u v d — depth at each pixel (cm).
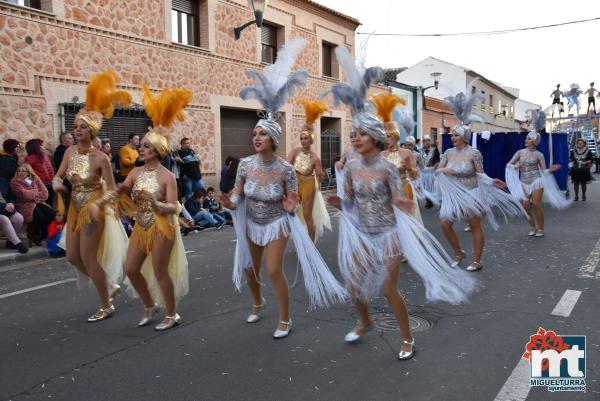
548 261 759
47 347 452
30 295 629
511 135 1488
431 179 958
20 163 878
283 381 379
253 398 353
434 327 486
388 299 412
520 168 979
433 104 3008
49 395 362
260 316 521
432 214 1341
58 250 856
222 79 1490
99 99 514
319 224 846
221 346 449
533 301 563
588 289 609
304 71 505
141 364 413
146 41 1250
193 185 1180
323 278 474
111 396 359
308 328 490
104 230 522
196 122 1410
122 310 561
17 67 975
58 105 1046
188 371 398
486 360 409
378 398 350
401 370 394
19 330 498
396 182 407
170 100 486
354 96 416
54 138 1041
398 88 2564
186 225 1080
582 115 3186
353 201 432
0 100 948
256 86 496
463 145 725
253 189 467
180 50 1348
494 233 1010
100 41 1138
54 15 1034
